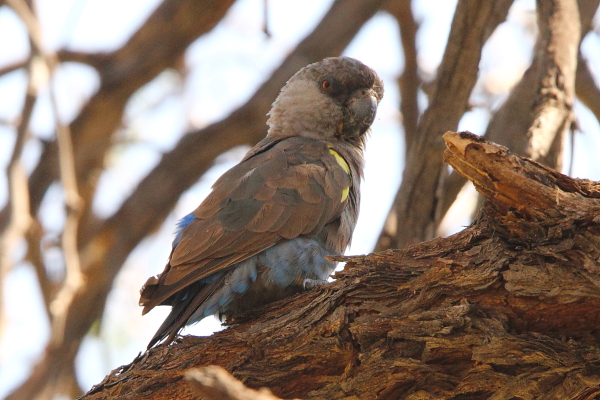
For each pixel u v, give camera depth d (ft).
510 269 23.57
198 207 33.96
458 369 24.79
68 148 46.34
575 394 23.94
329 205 34.12
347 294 26.00
